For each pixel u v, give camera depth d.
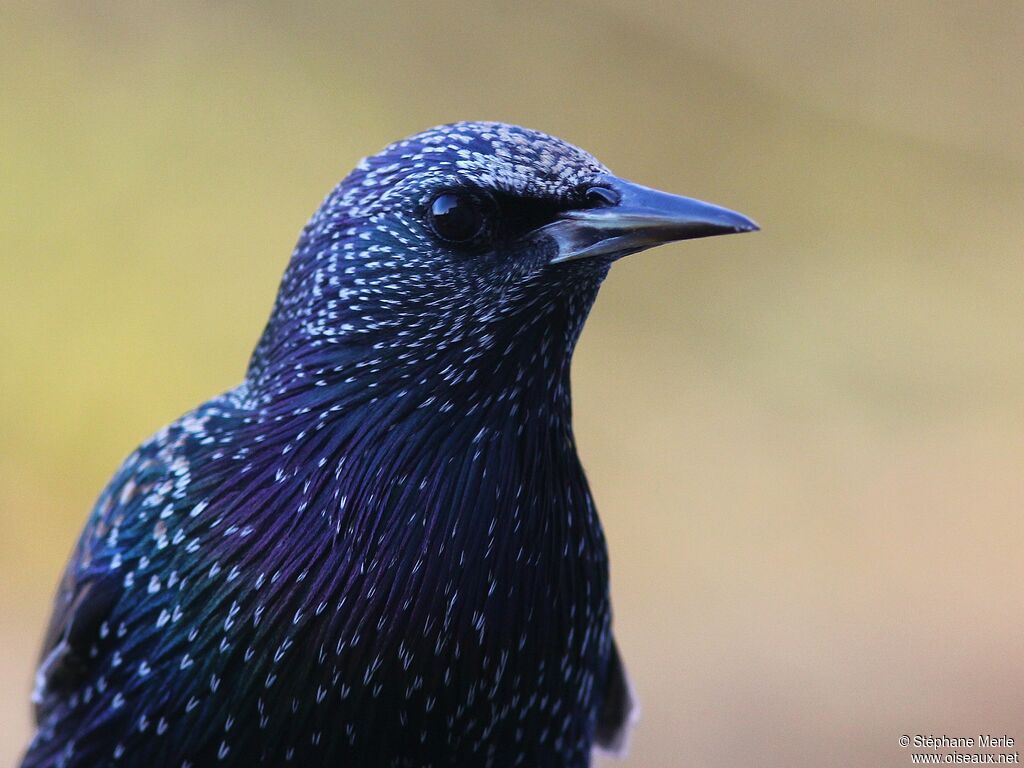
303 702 1.92
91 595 1.94
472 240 1.92
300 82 3.60
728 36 3.91
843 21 3.91
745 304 3.80
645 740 2.55
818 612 3.09
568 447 1.93
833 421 3.63
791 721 2.61
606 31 3.86
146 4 3.49
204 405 1.95
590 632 1.94
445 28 3.77
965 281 3.82
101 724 1.93
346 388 1.92
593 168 1.92
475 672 1.92
